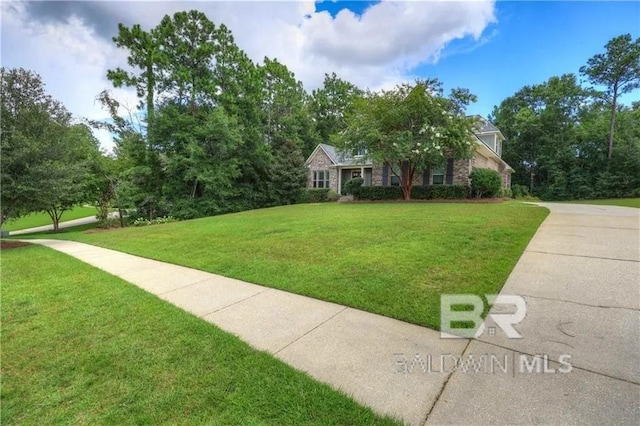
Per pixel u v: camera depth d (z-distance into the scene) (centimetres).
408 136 1403
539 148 2752
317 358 244
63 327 321
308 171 2394
